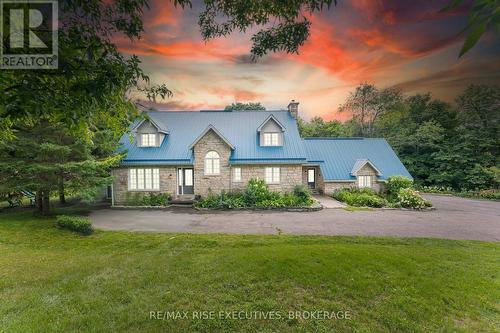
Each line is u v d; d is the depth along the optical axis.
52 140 11.45
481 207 17.42
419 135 30.69
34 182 11.33
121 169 17.80
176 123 20.91
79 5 3.01
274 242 8.35
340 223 11.76
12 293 4.81
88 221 9.73
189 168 19.08
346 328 3.88
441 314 4.21
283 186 18.17
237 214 14.09
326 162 21.62
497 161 26.70
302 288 5.00
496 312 4.29
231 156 18.22
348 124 44.59
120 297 4.67
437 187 28.31
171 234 9.48
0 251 7.50
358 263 6.04
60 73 2.85
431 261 6.35
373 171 20.52
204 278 5.40
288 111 22.44
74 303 4.47
